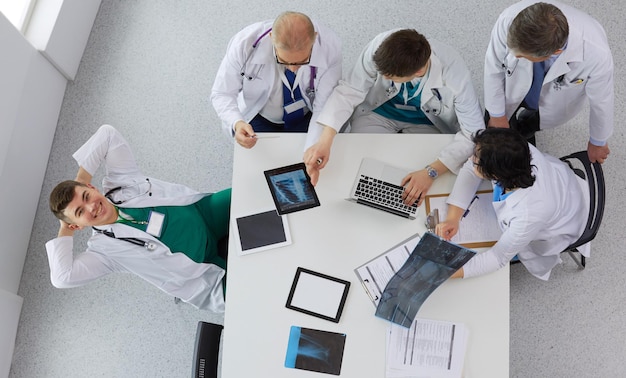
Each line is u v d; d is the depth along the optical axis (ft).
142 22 10.69
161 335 9.19
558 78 6.95
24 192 9.48
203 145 10.00
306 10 10.37
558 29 5.74
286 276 6.83
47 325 9.31
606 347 8.51
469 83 7.04
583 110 9.45
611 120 7.32
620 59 9.60
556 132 9.45
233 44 7.21
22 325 9.33
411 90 7.40
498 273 6.67
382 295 6.58
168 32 10.59
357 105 7.72
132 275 9.45
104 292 9.41
